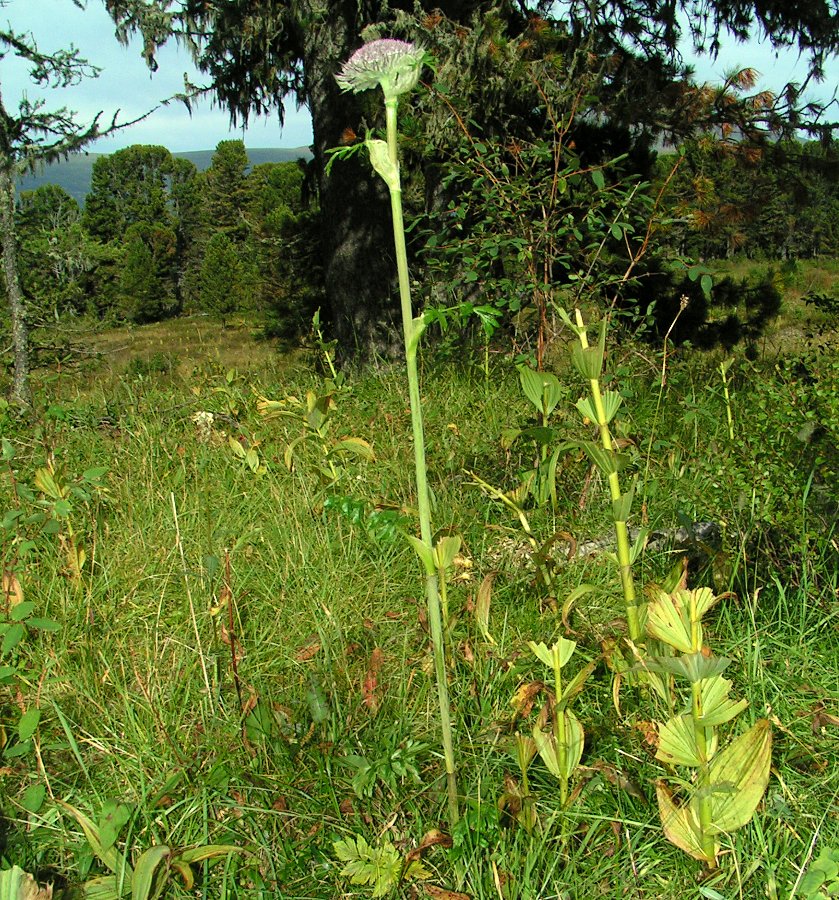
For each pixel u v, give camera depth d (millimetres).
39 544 3531
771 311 7785
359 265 10328
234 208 57875
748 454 3252
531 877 1991
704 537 3438
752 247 8953
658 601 1907
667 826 1950
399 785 2270
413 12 8695
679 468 3879
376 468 4230
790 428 3156
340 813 2201
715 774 1906
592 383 2357
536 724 2148
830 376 3172
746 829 2039
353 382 6660
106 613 3059
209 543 3461
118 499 4078
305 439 4379
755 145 7957
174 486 4203
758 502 3113
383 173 1900
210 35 10469
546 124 7574
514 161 5715
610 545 3418
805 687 2480
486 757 2311
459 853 1990
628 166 7465
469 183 7418
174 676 2729
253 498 4051
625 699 2521
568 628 2650
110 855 1953
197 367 7438
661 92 8094
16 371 10508
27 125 10711
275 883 2020
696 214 6348
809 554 2943
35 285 12133
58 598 3115
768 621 2766
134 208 57594
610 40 8414
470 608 2879
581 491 3865
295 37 10523
